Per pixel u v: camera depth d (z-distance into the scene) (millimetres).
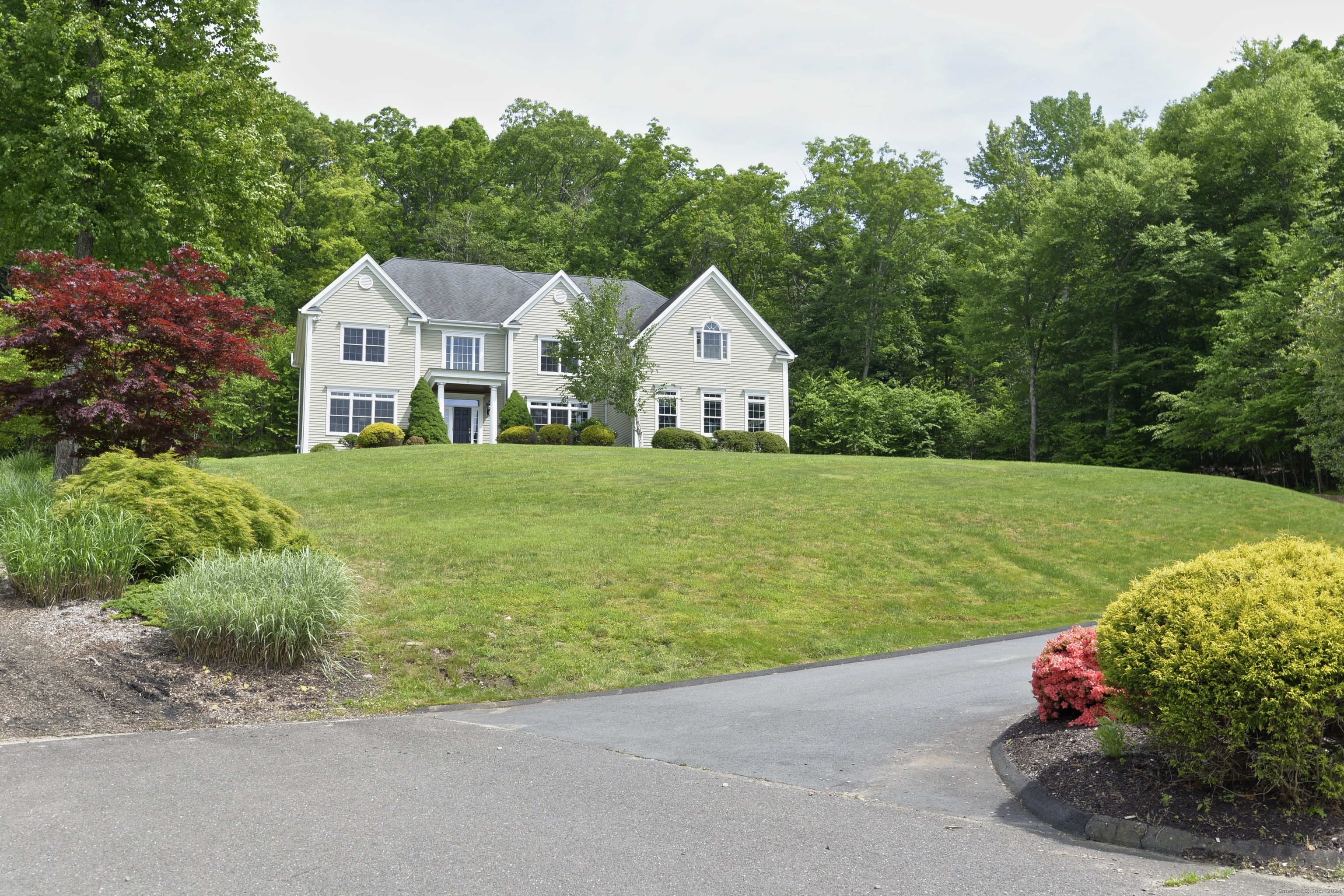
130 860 4422
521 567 13898
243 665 8883
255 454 45750
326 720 7996
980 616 14031
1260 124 39406
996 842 4973
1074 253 44094
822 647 11930
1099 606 14867
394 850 4637
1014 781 5996
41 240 20516
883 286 55094
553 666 10156
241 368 14203
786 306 60469
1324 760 4938
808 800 5652
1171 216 42062
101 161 19891
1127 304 42938
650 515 18312
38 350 13211
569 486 21078
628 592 13203
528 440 34719
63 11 19812
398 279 37875
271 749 6730
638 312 41094
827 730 7484
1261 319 34250
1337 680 4977
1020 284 46219
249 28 22312
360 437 33188
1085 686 6914
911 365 57750
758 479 22781
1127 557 17766
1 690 7426
